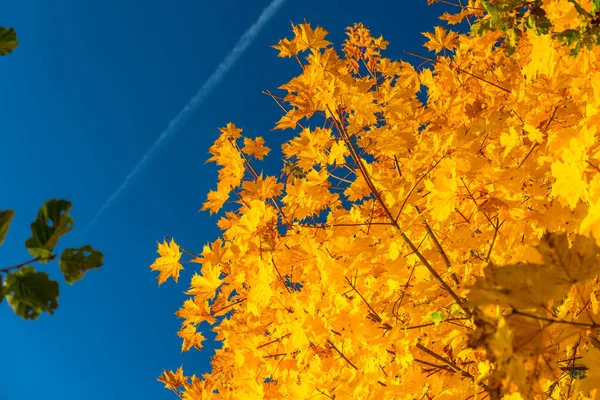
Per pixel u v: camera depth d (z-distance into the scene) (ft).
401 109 10.53
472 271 8.79
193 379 12.42
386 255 9.01
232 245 10.10
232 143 11.26
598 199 4.21
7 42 4.42
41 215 2.85
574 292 5.75
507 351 2.92
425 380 8.68
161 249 10.39
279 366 9.95
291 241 9.75
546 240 2.93
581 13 6.66
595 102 6.54
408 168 10.75
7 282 2.82
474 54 14.14
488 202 8.41
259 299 9.34
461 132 8.96
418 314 9.09
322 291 8.95
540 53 8.77
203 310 10.47
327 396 8.59
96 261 2.98
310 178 9.81
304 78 9.35
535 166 8.54
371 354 8.57
